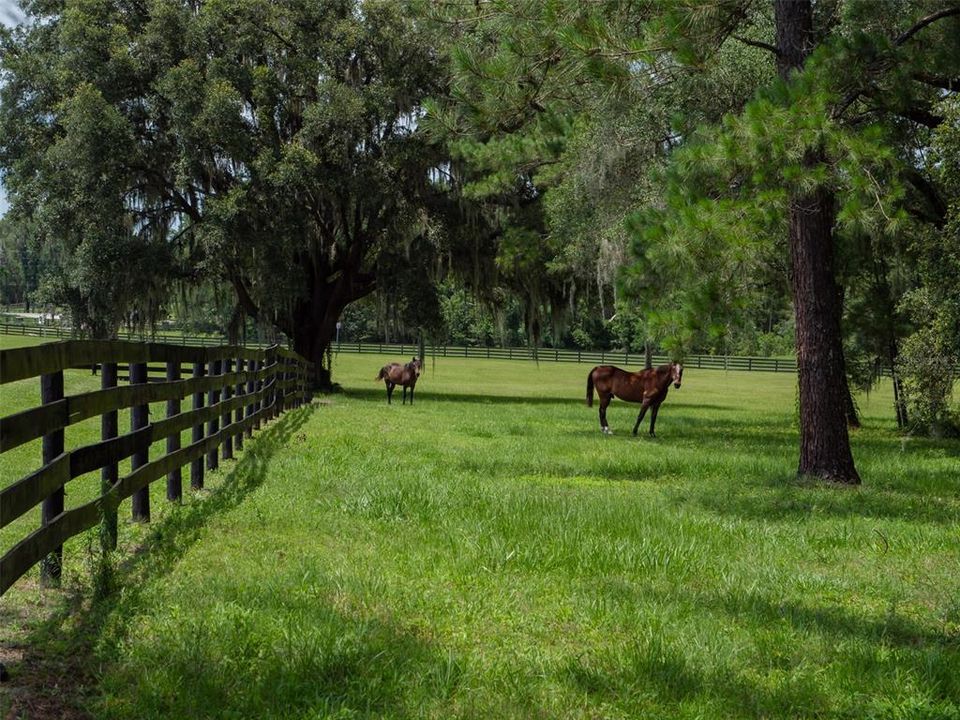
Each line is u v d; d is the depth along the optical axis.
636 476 13.74
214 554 7.04
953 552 8.53
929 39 14.18
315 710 4.22
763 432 24.09
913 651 5.46
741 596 6.59
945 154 16.97
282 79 34.19
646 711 4.47
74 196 31.91
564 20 12.70
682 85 17.36
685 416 30.12
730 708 4.58
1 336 67.12
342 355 74.88
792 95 11.27
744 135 11.32
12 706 4.02
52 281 35.25
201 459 10.02
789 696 4.70
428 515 9.00
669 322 12.78
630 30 13.01
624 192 20.28
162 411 18.92
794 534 9.07
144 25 34.12
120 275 31.70
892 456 18.27
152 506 8.67
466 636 5.48
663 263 12.39
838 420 13.28
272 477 10.99
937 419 22.77
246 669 4.66
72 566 6.31
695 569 7.43
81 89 31.14
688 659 5.15
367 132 33.62
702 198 11.70
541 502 9.84
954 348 20.39
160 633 5.06
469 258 35.28
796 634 5.80
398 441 16.45
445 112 18.83
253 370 15.90
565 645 5.45
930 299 20.78
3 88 34.72
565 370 66.69
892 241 21.66
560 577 6.97
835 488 12.59
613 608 6.12
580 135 20.20
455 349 81.38
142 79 33.56
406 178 33.91
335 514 8.89
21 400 18.30
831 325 13.29
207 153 31.73
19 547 5.04
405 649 5.12
